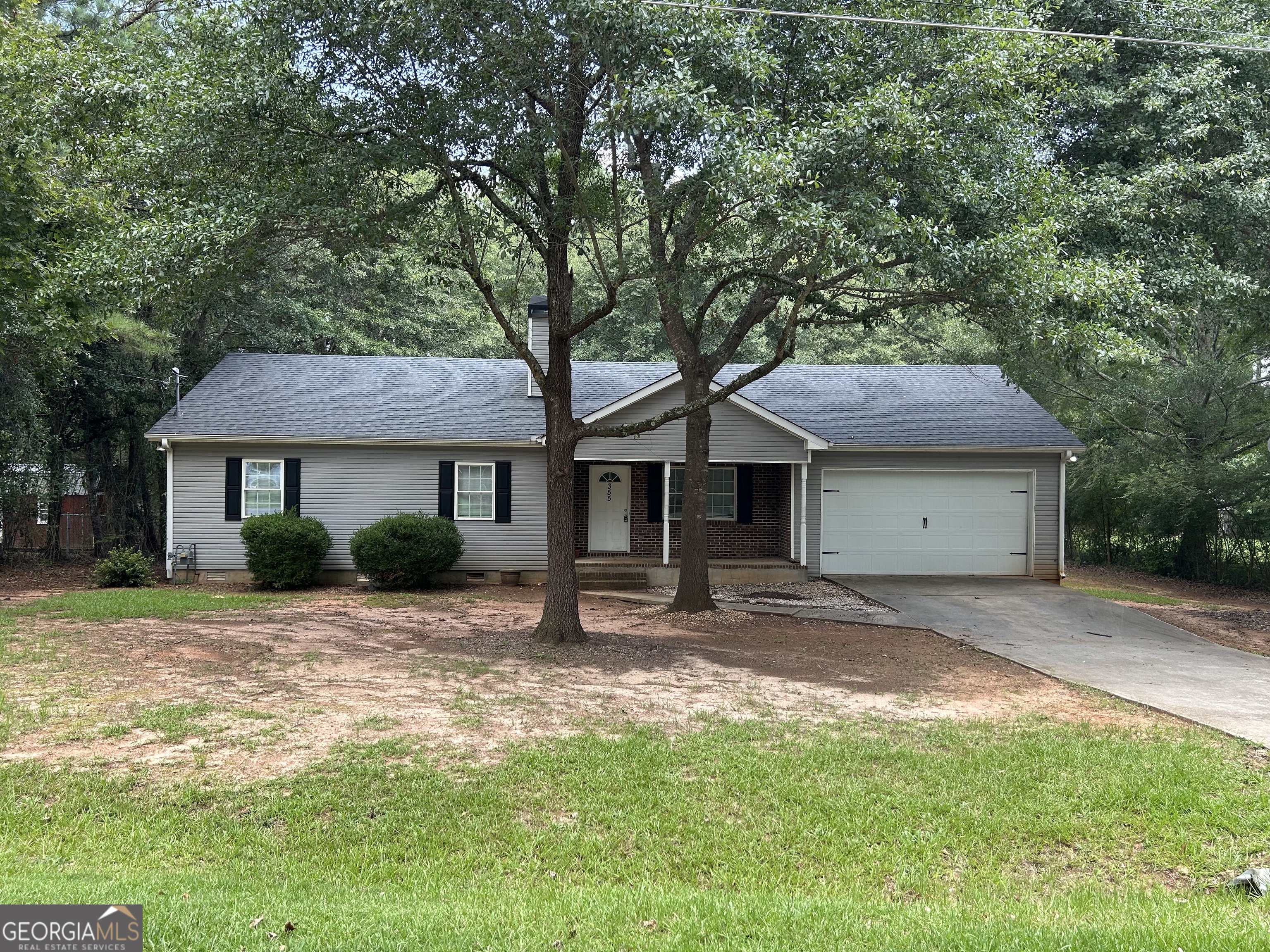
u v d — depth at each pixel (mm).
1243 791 7281
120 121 12297
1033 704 10203
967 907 5445
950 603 17500
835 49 12609
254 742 8125
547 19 10969
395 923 4875
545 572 20406
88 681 10109
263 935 4621
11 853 6016
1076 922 5090
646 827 6680
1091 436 28016
